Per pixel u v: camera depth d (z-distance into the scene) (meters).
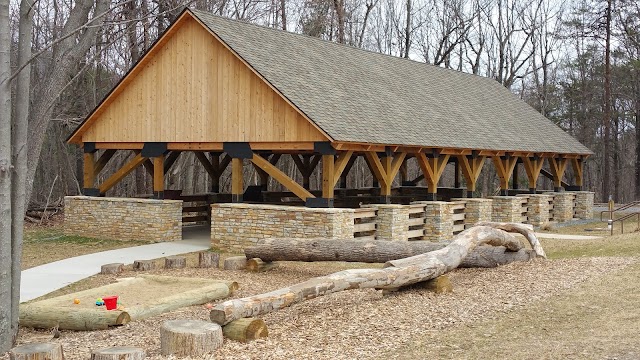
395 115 18.62
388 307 9.38
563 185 28.08
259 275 12.94
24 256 15.66
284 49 18.61
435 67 26.97
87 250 16.77
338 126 15.59
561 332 7.81
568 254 15.04
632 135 53.31
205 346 7.14
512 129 24.45
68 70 8.91
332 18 34.72
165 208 18.28
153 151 18.53
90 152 19.78
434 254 10.72
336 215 15.07
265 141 16.42
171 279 11.34
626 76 44.31
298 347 7.41
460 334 7.91
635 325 7.89
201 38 17.58
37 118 8.58
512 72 43.72
